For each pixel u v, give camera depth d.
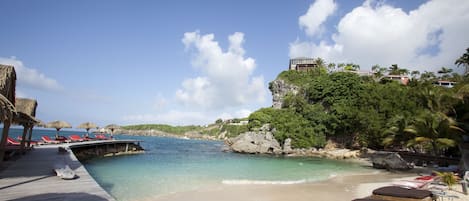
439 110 31.39
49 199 8.46
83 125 39.34
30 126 19.92
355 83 58.28
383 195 9.46
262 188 15.77
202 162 31.08
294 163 33.16
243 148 50.38
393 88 52.25
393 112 44.09
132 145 44.56
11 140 23.77
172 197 13.03
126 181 16.91
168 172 21.45
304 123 53.44
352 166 30.39
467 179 13.59
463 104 28.42
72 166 15.15
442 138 27.55
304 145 50.00
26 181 10.83
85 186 10.28
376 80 78.31
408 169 26.20
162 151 49.38
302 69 101.50
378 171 25.81
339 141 52.12
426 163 31.38
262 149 49.81
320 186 16.75
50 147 25.31
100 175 19.06
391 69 95.38
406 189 9.98
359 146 48.03
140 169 22.80
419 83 61.16
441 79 85.31
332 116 51.38
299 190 15.38
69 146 25.55
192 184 16.58
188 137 183.75
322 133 52.47
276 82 86.62
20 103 18.22
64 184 10.52
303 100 62.28
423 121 29.64
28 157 18.16
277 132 52.91
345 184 17.64
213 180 18.31
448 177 14.50
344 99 56.31
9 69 11.45
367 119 44.59
